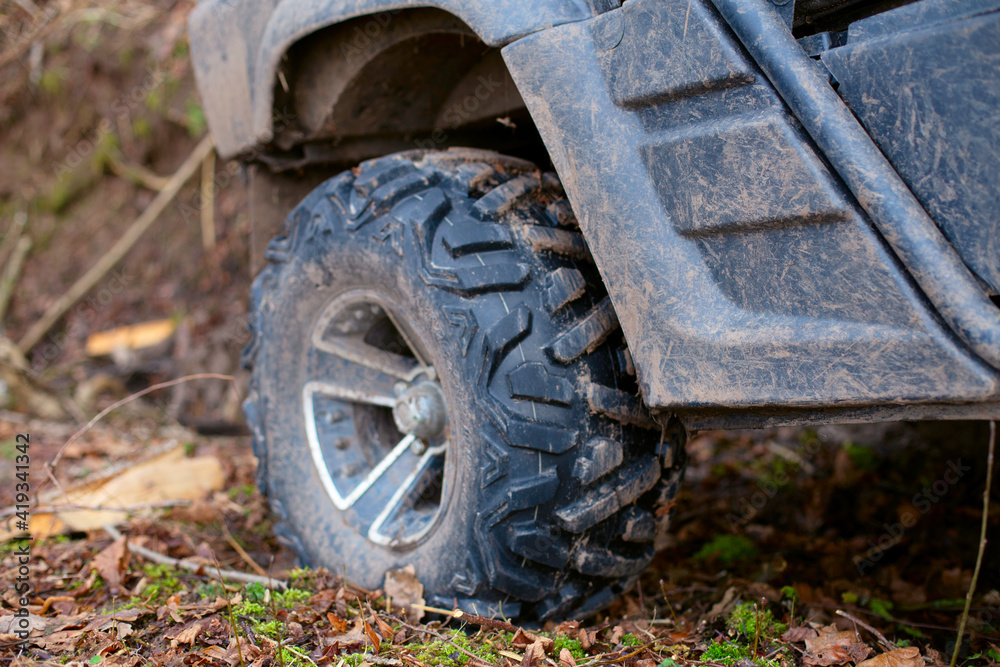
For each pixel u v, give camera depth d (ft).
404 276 6.00
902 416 4.38
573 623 5.98
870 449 11.00
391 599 6.29
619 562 5.95
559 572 5.80
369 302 6.54
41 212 18.88
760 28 4.42
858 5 4.65
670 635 6.23
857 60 4.28
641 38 4.81
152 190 17.58
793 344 4.44
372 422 7.35
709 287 4.79
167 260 16.65
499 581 5.65
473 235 5.78
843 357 4.29
